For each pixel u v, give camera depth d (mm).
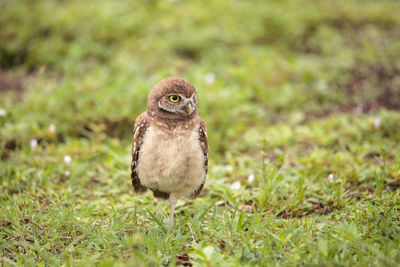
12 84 15680
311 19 21156
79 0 21375
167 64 16297
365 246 6250
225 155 11562
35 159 10484
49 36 18594
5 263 6445
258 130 12500
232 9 20594
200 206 8695
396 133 11602
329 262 5973
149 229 7395
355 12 22719
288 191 8812
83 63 16953
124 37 18562
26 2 21188
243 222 7367
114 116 12523
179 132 7422
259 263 6316
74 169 10180
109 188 9688
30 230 7402
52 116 12578
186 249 6781
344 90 15273
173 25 19172
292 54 18250
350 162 10141
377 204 7914
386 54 18328
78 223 7367
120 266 6117
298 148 11438
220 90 14164
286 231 7035
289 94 14547
